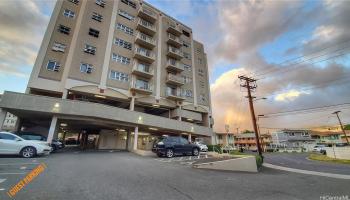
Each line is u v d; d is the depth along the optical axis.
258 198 5.87
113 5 33.22
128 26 34.09
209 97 44.94
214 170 11.80
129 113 25.83
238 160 12.72
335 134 65.12
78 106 21.69
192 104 39.94
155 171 9.79
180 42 41.16
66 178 7.12
